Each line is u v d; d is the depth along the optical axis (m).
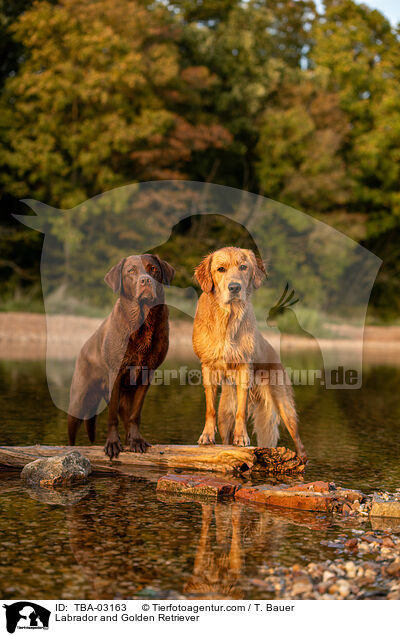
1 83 25.73
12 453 5.34
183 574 3.11
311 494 4.41
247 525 3.93
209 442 5.30
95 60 23.45
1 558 3.27
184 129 24.61
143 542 3.55
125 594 2.89
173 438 6.59
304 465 5.43
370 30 33.88
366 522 4.09
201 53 28.48
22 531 3.70
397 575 3.11
